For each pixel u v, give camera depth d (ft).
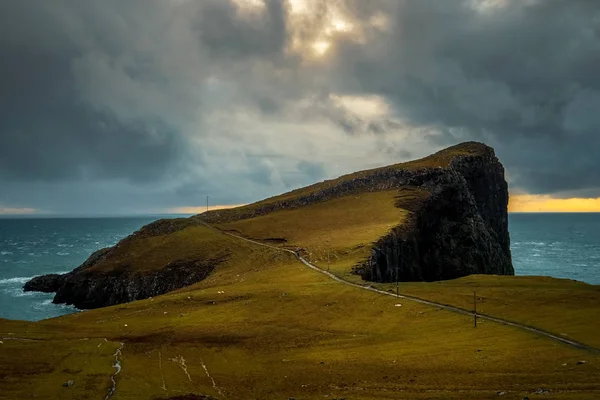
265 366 242.78
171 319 351.67
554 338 226.38
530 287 359.66
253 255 641.40
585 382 167.43
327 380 210.79
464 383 184.85
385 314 310.86
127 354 262.88
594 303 290.76
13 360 240.73
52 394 196.03
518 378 181.68
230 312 354.54
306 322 317.22
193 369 240.32
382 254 540.93
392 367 216.95
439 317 288.92
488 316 279.90
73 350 264.93
